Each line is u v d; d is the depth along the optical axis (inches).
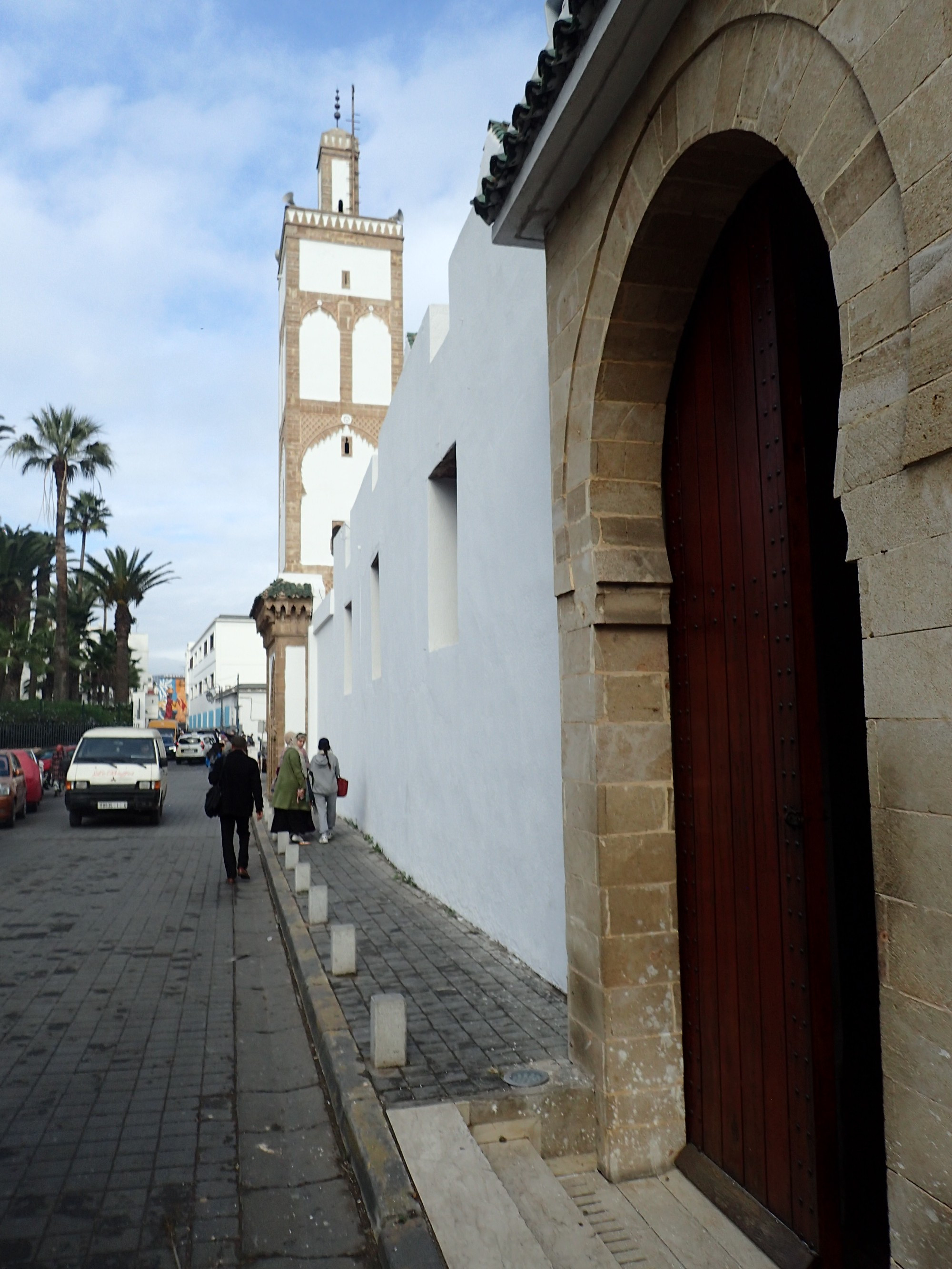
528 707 239.3
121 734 772.0
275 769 955.3
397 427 443.2
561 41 133.5
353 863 443.5
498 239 179.3
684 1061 150.5
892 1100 83.8
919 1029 81.0
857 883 125.6
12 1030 221.3
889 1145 84.1
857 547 88.7
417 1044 182.5
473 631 290.7
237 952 302.4
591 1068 154.6
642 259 142.4
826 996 118.6
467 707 297.9
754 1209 129.0
